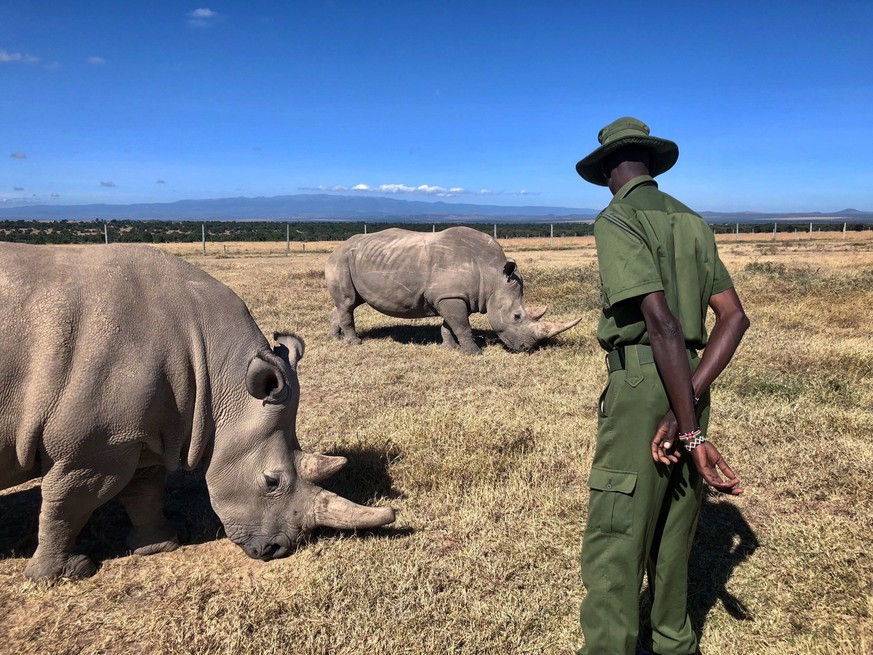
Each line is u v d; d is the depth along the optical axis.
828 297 11.37
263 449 3.58
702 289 2.34
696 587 3.35
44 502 3.30
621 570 2.35
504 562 3.56
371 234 9.33
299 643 2.93
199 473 4.96
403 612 3.12
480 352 8.89
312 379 7.46
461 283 8.55
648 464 2.30
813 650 2.82
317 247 39.72
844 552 3.54
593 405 6.27
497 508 4.18
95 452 3.21
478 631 3.00
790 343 8.28
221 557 3.75
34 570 3.44
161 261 3.61
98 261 3.40
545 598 3.24
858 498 4.16
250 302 13.23
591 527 2.43
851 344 7.96
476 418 5.62
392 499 4.35
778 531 3.82
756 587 3.32
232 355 3.60
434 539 3.87
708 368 2.24
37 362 3.07
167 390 3.37
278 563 3.64
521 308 8.70
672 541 2.51
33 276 3.17
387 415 5.94
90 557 3.72
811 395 6.14
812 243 35.50
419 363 8.19
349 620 3.06
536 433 5.48
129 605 3.28
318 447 5.20
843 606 3.10
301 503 3.65
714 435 5.30
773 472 4.60
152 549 3.77
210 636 2.98
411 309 8.98
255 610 3.15
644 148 2.55
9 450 3.19
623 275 2.19
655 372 2.26
